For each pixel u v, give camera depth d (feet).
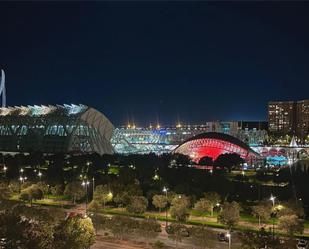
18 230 185.78
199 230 235.20
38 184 392.47
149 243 256.52
